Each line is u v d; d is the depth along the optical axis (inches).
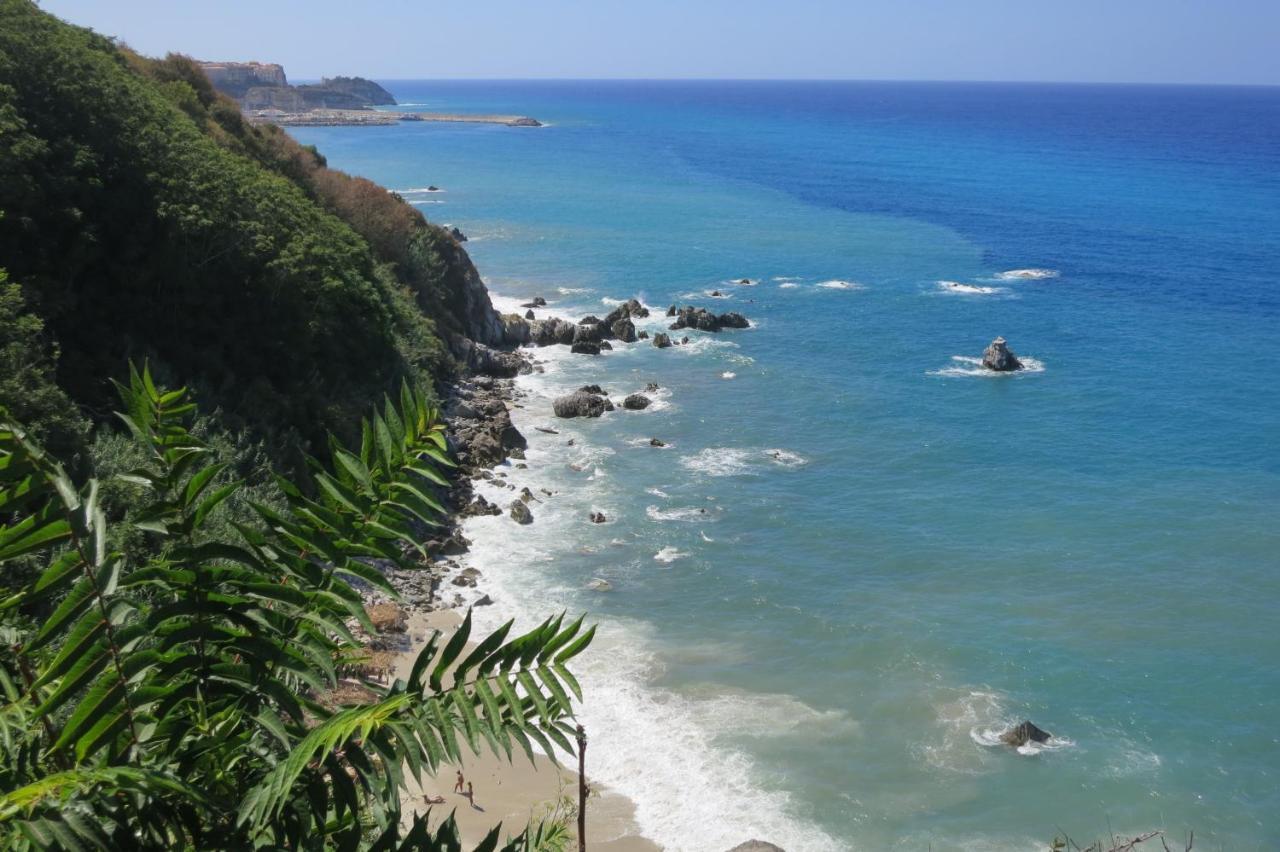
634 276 4015.8
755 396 2640.3
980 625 1569.9
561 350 3021.7
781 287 3878.0
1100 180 7303.2
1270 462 2229.3
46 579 214.7
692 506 1969.7
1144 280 4020.7
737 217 5438.0
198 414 1562.5
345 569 259.3
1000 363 2871.6
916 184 6953.7
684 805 1178.0
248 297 1833.2
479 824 1111.6
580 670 1429.6
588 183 6742.1
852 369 2883.9
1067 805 1197.1
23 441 217.3
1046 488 2086.6
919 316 3474.4
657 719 1331.2
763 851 1032.8
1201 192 6658.5
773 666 1456.7
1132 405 2593.5
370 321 2108.8
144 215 1737.2
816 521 1916.8
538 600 1604.3
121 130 1803.6
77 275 1652.3
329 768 238.2
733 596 1640.0
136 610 231.1
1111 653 1504.7
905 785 1224.8
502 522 1871.3
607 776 1222.9
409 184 6545.3
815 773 1240.2
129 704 221.8
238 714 239.6
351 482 266.1
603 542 1811.0
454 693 236.8
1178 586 1700.3
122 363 1592.0
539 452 2222.0
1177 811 1190.3
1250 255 4488.2
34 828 187.6
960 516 1951.3
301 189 2517.2
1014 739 1299.2
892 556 1786.4
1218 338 3216.0
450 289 2933.1
